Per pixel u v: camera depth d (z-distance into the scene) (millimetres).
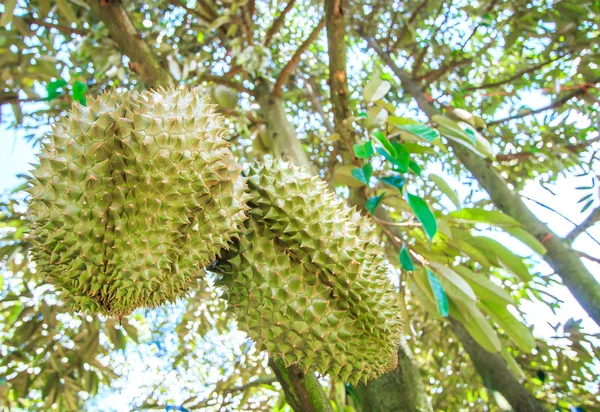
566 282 3453
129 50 2512
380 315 2094
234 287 2109
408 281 3268
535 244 3111
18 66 3615
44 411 4469
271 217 2064
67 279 1754
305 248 2066
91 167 1727
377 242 2316
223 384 5105
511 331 3199
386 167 3211
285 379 2170
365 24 6062
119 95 1865
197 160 1809
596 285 3314
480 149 3047
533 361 4676
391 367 2270
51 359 3920
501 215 3062
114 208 1698
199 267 1934
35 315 3994
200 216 1862
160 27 3930
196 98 1920
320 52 6566
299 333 1989
